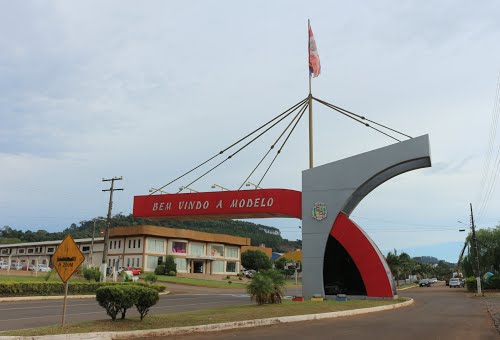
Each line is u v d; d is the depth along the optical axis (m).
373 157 28.28
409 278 117.00
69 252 13.84
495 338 13.36
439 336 13.55
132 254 73.00
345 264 31.88
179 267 76.38
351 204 30.95
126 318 15.14
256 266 95.50
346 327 15.77
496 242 59.91
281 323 16.86
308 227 28.88
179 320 15.39
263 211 29.66
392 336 13.45
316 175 29.34
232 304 26.16
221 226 171.38
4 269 64.88
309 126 31.77
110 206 49.22
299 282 80.38
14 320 17.14
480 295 42.75
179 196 31.88
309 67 32.88
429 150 27.23
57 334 11.94
